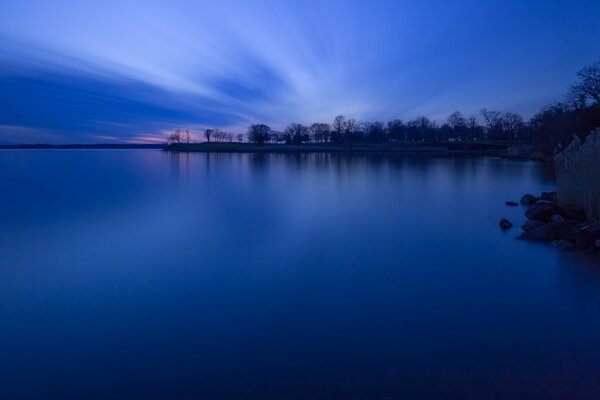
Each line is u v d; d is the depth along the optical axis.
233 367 8.62
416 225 22.97
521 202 29.88
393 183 45.91
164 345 9.64
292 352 9.14
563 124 71.50
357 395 7.57
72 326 10.80
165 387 7.97
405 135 156.12
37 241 20.47
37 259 17.27
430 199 33.12
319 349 9.24
